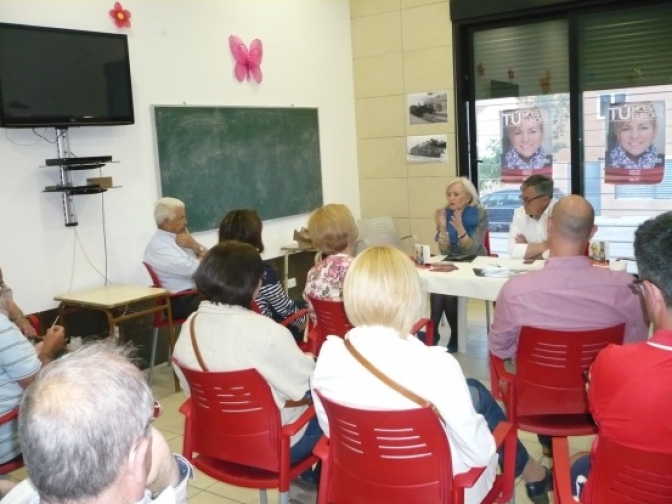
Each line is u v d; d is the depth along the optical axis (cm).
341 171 655
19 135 390
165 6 473
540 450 303
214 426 212
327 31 628
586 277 230
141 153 462
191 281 438
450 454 165
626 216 551
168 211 430
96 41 413
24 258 395
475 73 605
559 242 237
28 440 85
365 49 652
